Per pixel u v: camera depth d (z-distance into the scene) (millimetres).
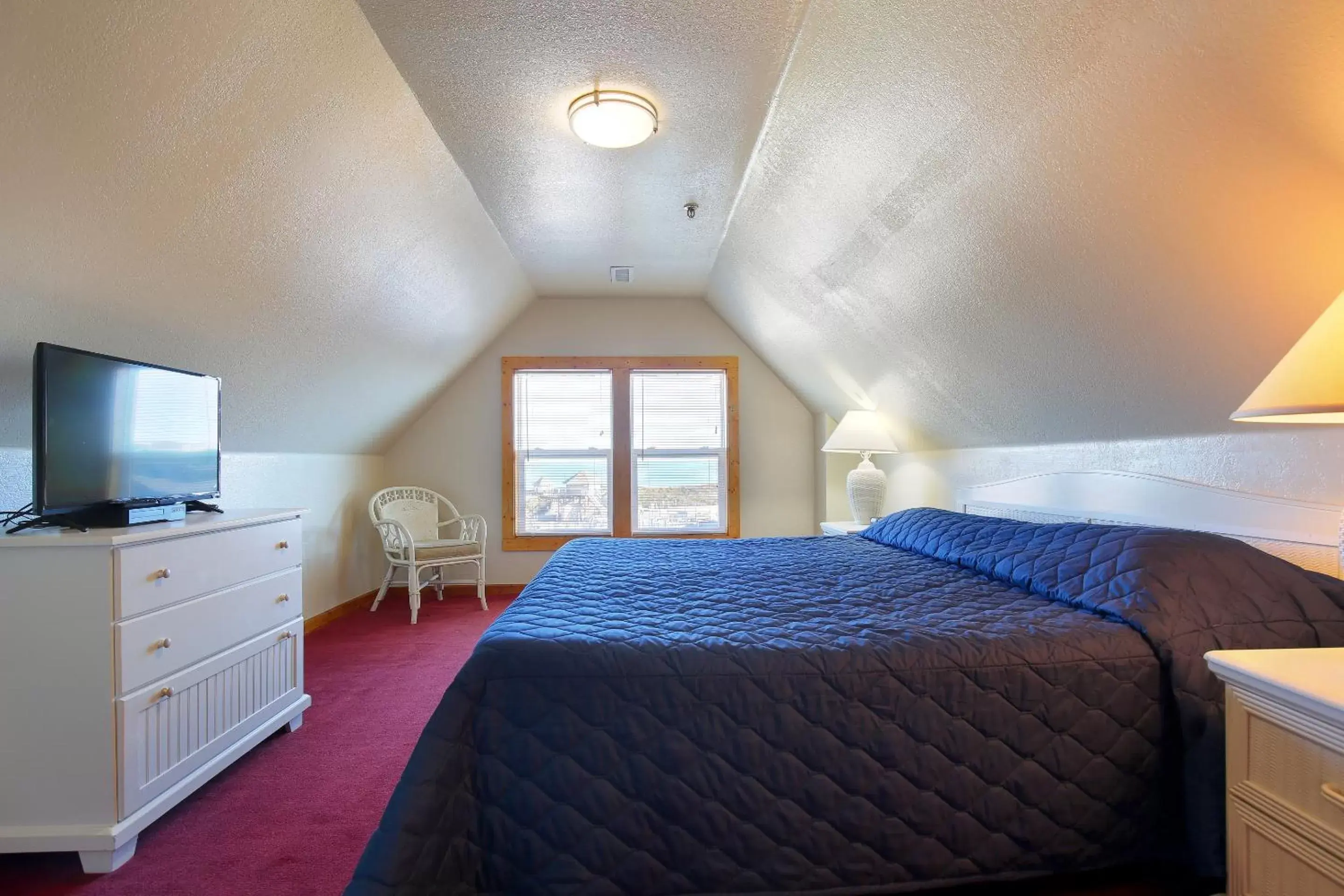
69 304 1793
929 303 2314
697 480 4797
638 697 1279
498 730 1266
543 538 4676
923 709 1287
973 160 1617
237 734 2002
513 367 4660
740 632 1438
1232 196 1216
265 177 1914
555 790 1247
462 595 4625
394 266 2863
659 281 4242
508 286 4000
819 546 2779
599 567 2256
